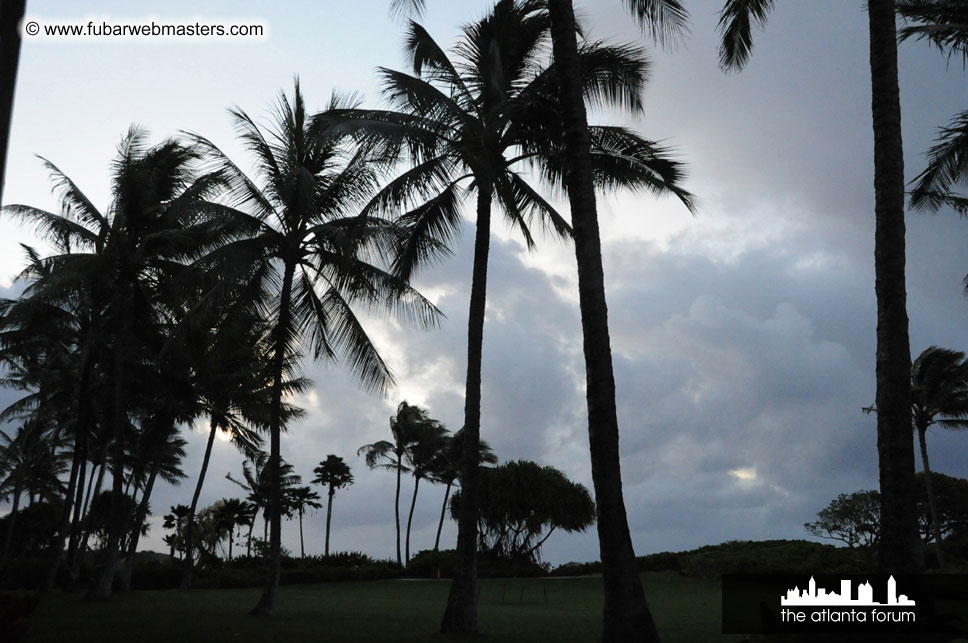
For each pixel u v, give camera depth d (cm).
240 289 2428
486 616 2342
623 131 1867
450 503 6762
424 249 2141
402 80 1789
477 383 1877
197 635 1647
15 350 3394
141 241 2983
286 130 2480
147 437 3703
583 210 1220
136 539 3644
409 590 4259
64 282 2655
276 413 2364
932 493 4372
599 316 1174
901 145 1145
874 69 1181
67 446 5025
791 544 4112
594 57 1792
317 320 2517
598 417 1138
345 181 2466
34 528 5694
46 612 2238
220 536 7438
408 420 7056
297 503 7844
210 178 2689
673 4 1473
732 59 1711
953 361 4409
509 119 1864
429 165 1880
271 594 2244
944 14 1912
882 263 1106
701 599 2980
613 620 1069
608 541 1100
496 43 1920
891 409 1047
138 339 3014
